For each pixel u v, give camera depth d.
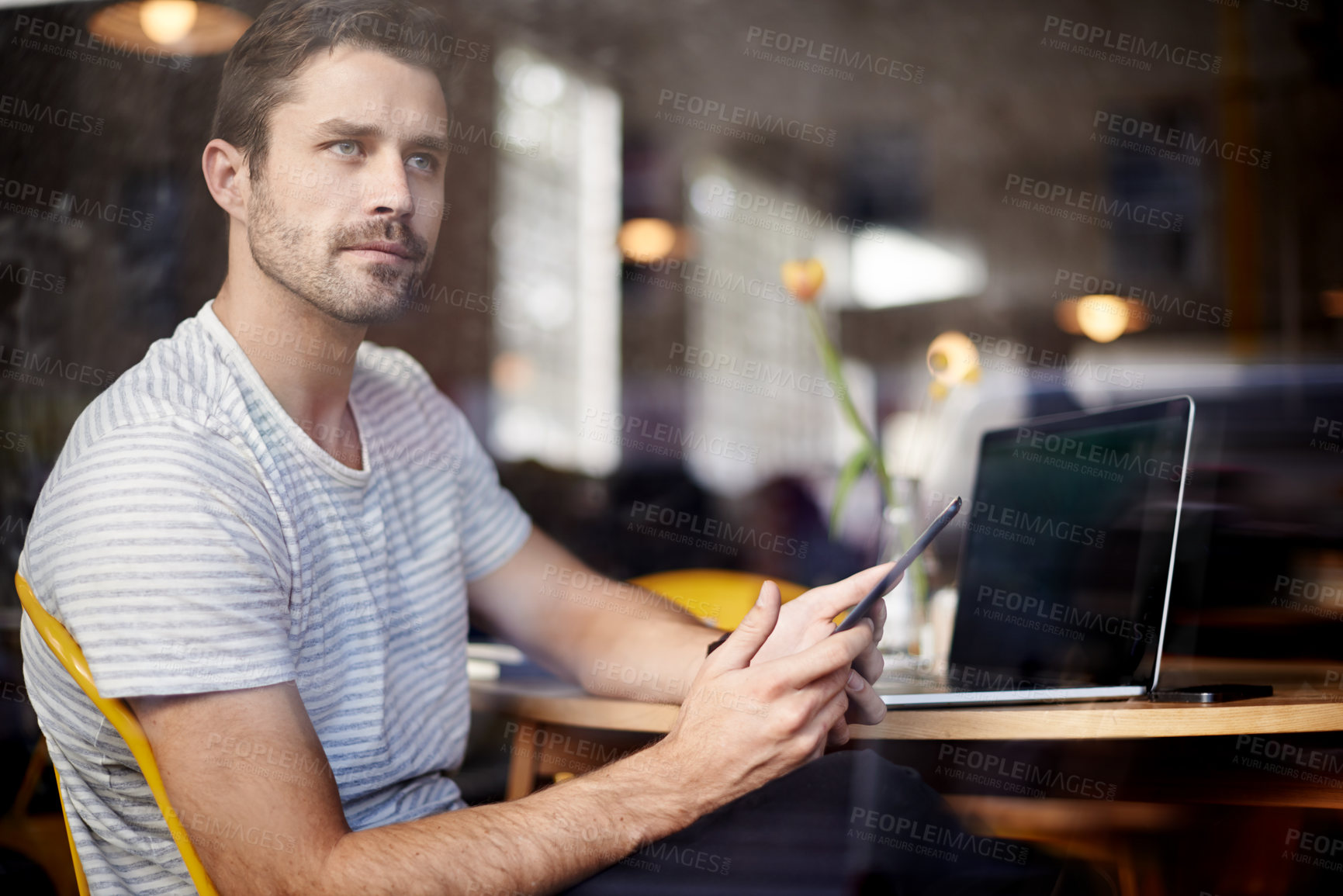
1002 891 0.88
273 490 1.00
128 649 0.86
